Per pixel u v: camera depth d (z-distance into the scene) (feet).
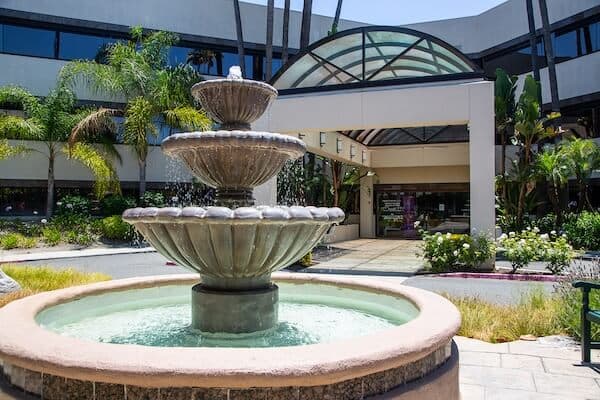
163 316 17.98
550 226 63.67
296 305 20.10
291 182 66.08
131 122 68.08
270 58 81.82
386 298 18.42
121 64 71.67
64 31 78.23
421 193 82.69
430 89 43.04
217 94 17.90
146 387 8.92
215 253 14.08
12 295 24.95
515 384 14.92
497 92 67.77
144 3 82.89
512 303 26.27
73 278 31.91
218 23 87.97
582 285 17.11
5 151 64.80
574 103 75.82
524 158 64.69
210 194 77.51
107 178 67.77
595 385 14.83
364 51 47.52
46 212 74.64
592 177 72.28
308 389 9.22
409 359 10.18
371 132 73.20
